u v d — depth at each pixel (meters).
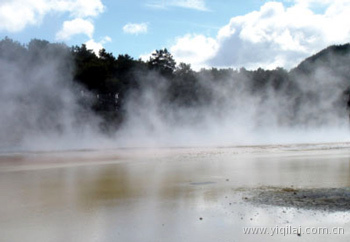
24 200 12.15
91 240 8.07
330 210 9.92
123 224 9.13
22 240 8.13
